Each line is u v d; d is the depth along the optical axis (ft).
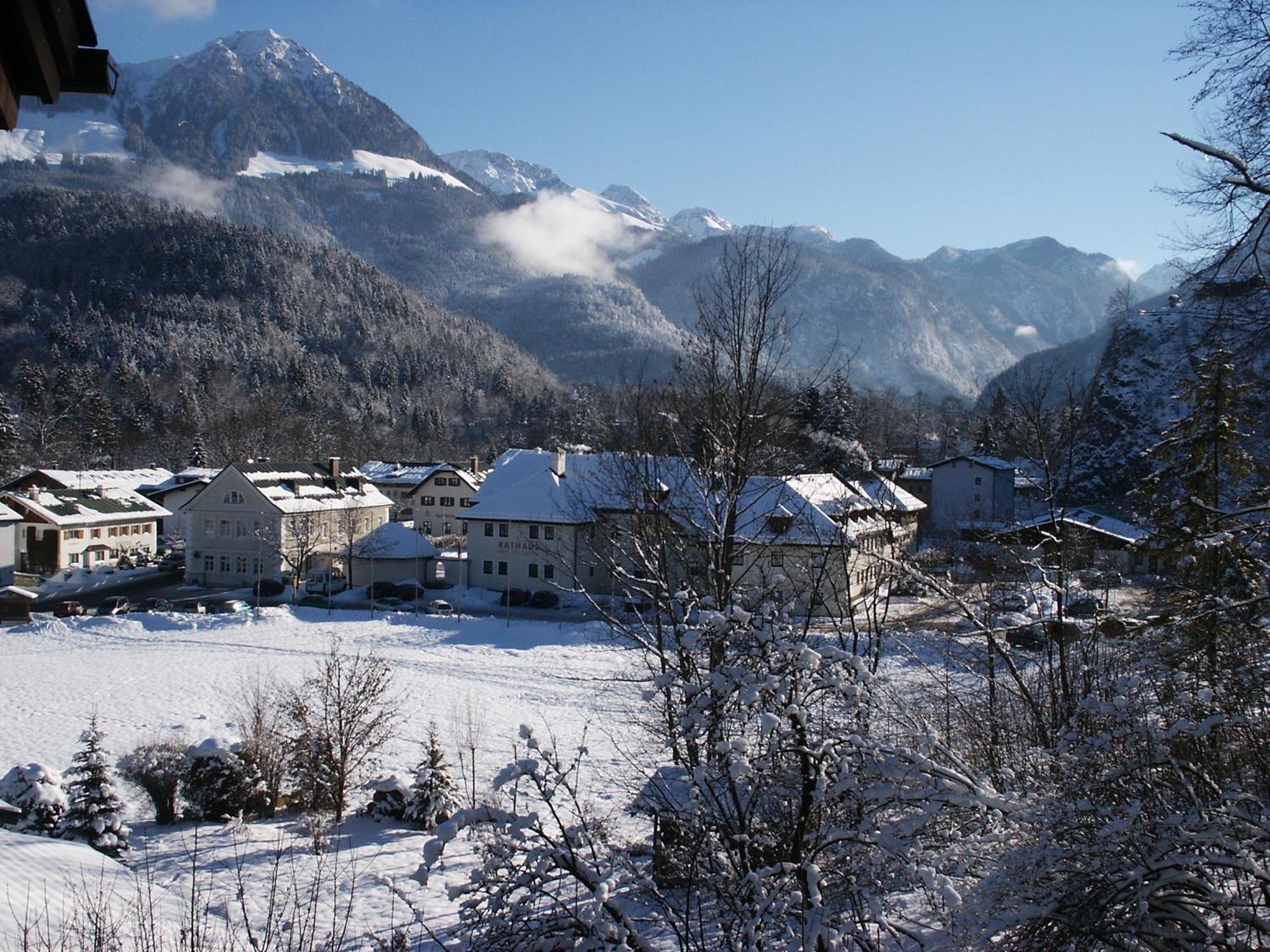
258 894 59.00
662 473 57.31
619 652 142.10
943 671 55.21
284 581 221.25
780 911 28.78
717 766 29.09
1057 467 79.00
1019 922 28.04
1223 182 28.12
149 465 386.32
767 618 31.37
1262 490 43.78
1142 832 28.48
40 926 39.58
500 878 30.55
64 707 121.29
